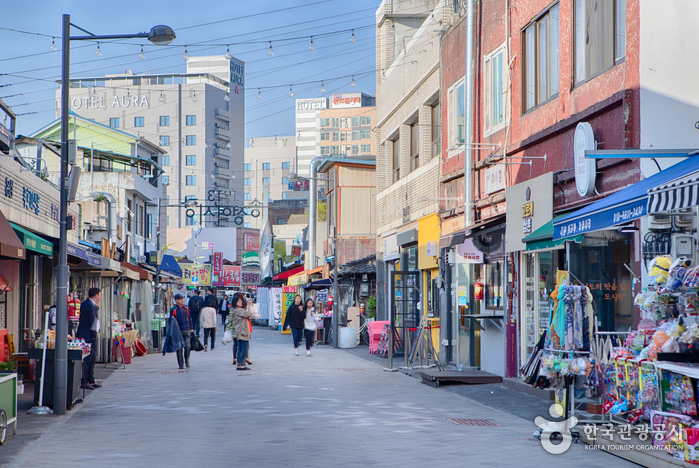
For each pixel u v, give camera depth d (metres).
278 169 153.00
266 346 28.33
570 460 7.64
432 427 9.72
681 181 6.99
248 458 7.71
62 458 7.72
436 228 20.44
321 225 45.94
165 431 9.41
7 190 13.86
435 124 22.05
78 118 49.19
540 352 9.45
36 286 17.83
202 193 108.75
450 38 19.45
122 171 41.91
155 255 28.38
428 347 18.77
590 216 8.80
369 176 37.28
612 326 10.79
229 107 115.88
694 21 10.28
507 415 10.84
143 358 22.59
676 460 6.95
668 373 7.54
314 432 9.30
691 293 7.77
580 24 12.41
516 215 14.30
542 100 14.09
